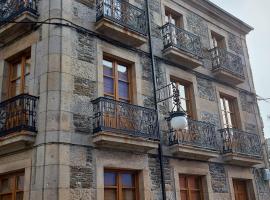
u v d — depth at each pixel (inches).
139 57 408.5
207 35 543.8
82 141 315.3
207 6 551.2
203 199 422.6
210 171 438.0
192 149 401.7
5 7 377.4
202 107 470.3
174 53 438.9
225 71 512.7
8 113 321.7
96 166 317.7
